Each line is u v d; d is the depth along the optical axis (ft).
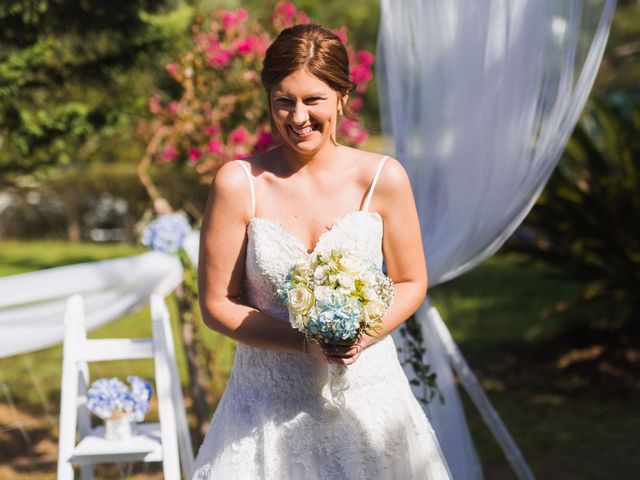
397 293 8.64
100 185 50.83
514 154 11.02
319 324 7.35
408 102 11.74
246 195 8.40
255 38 19.02
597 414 19.80
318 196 8.47
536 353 24.73
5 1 17.42
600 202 21.81
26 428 18.88
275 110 7.91
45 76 19.25
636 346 23.75
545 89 10.96
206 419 15.61
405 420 8.73
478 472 11.89
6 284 13.24
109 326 27.63
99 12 18.69
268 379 8.48
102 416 11.43
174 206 38.14
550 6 10.82
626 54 27.20
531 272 37.91
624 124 22.39
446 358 11.93
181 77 19.11
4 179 21.16
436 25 11.37
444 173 11.51
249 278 8.49
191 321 15.80
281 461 8.35
